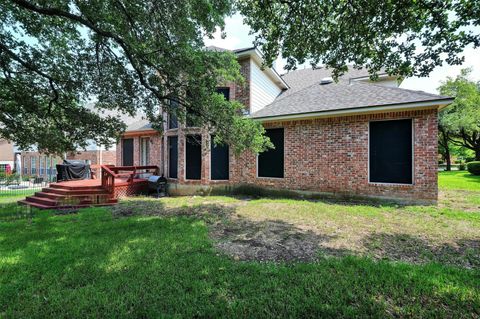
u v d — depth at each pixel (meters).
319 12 4.40
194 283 2.88
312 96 10.73
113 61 7.11
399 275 2.99
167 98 7.17
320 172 9.20
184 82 6.62
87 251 3.93
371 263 3.36
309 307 2.43
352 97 9.26
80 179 13.47
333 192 8.93
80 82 7.66
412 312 2.35
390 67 4.67
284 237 4.66
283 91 15.38
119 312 2.38
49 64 7.36
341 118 8.82
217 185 11.02
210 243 4.27
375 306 2.44
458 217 5.95
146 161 14.29
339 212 6.61
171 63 6.15
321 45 4.81
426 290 2.68
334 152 8.95
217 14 5.60
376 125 8.32
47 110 8.35
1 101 7.78
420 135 7.55
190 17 5.68
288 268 3.25
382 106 7.79
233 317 2.30
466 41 3.87
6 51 6.42
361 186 8.45
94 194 9.14
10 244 4.32
